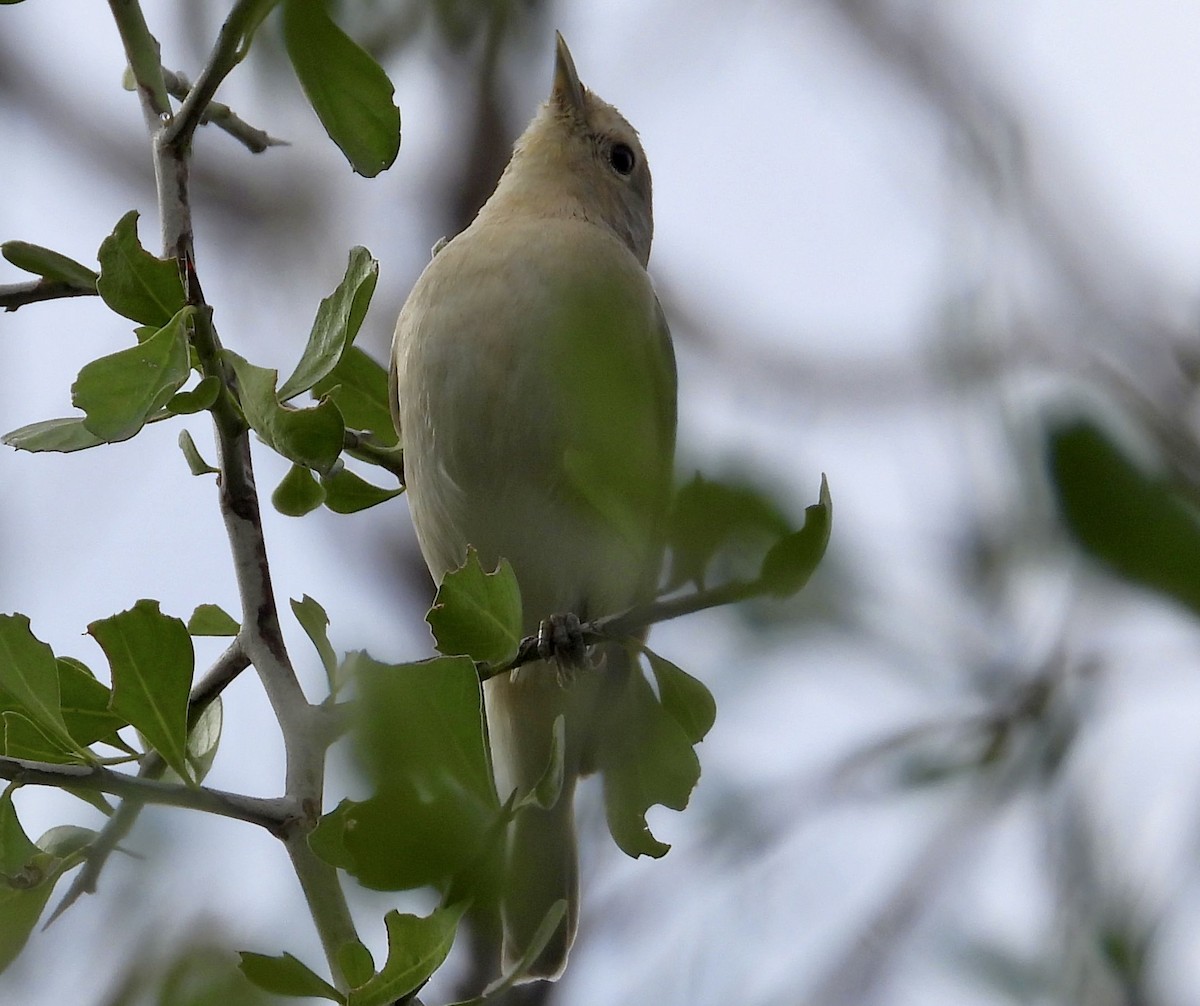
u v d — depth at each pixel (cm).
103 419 490
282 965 450
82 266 591
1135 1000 342
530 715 850
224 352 525
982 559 311
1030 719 320
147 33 588
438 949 438
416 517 883
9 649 509
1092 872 349
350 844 410
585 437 367
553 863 649
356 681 411
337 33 490
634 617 367
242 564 551
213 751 562
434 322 863
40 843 554
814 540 310
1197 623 253
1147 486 255
